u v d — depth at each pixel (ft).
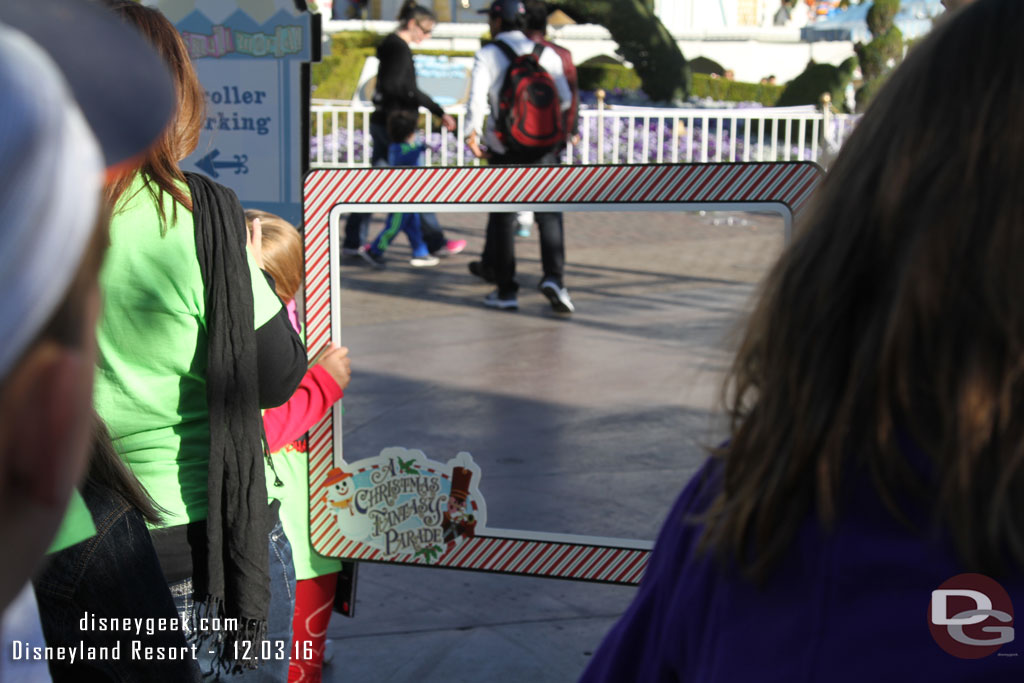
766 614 2.58
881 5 50.67
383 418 14.89
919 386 2.40
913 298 2.39
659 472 12.94
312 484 7.87
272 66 11.22
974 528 2.28
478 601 10.39
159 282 5.62
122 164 2.28
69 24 2.23
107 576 4.94
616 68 55.98
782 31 62.80
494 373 17.42
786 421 2.65
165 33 5.70
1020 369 2.28
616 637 3.21
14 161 1.48
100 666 4.99
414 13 26.84
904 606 2.35
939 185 2.40
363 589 10.69
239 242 5.82
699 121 41.27
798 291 2.69
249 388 5.82
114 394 5.73
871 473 2.44
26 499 1.75
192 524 5.97
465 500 7.69
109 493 5.05
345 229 27.96
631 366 17.85
